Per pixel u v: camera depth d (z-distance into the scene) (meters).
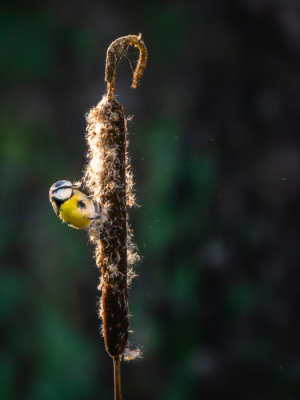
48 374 10.77
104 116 3.98
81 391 10.77
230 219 10.39
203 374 10.25
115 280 3.98
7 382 10.48
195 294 10.69
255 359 10.06
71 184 4.12
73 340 11.16
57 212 4.13
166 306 10.95
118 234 3.98
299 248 9.99
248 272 10.34
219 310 10.45
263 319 10.09
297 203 10.02
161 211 11.16
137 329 10.84
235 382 10.17
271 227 10.11
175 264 11.05
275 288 10.05
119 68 11.94
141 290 11.02
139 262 11.07
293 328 9.99
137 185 11.30
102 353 11.30
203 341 10.63
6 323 10.98
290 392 9.80
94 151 3.99
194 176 10.92
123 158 3.98
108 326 3.97
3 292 10.89
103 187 3.98
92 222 3.99
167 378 10.74
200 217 10.77
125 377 10.98
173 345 10.86
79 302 11.44
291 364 9.87
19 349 10.80
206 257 10.42
